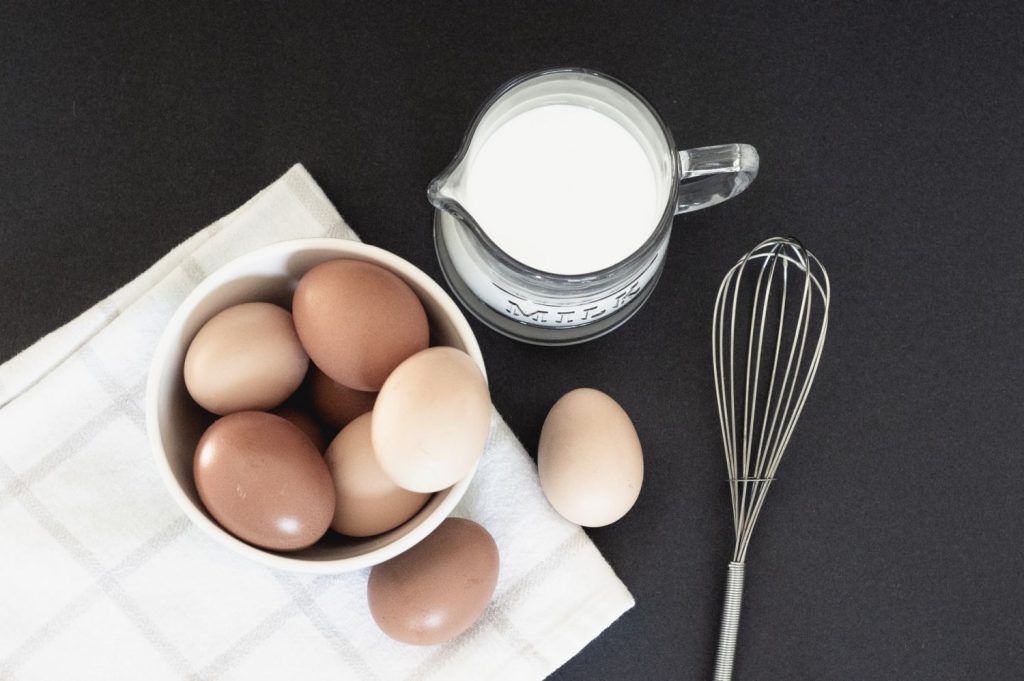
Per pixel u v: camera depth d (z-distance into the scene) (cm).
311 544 57
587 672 69
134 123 70
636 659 69
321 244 58
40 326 69
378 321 56
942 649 71
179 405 58
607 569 67
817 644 70
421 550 61
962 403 72
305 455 56
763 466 71
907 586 71
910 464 71
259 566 66
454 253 66
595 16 72
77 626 65
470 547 61
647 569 70
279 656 66
